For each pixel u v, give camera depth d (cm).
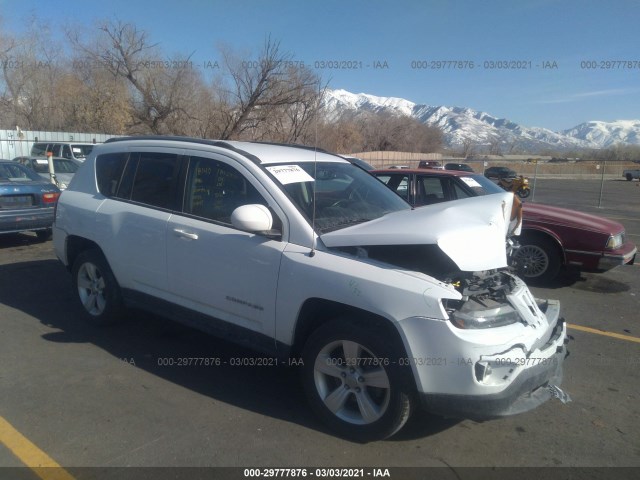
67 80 3131
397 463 320
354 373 339
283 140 2222
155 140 481
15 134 2334
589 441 351
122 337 508
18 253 877
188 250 418
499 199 386
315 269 346
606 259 706
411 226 337
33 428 347
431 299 306
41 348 477
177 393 400
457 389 306
